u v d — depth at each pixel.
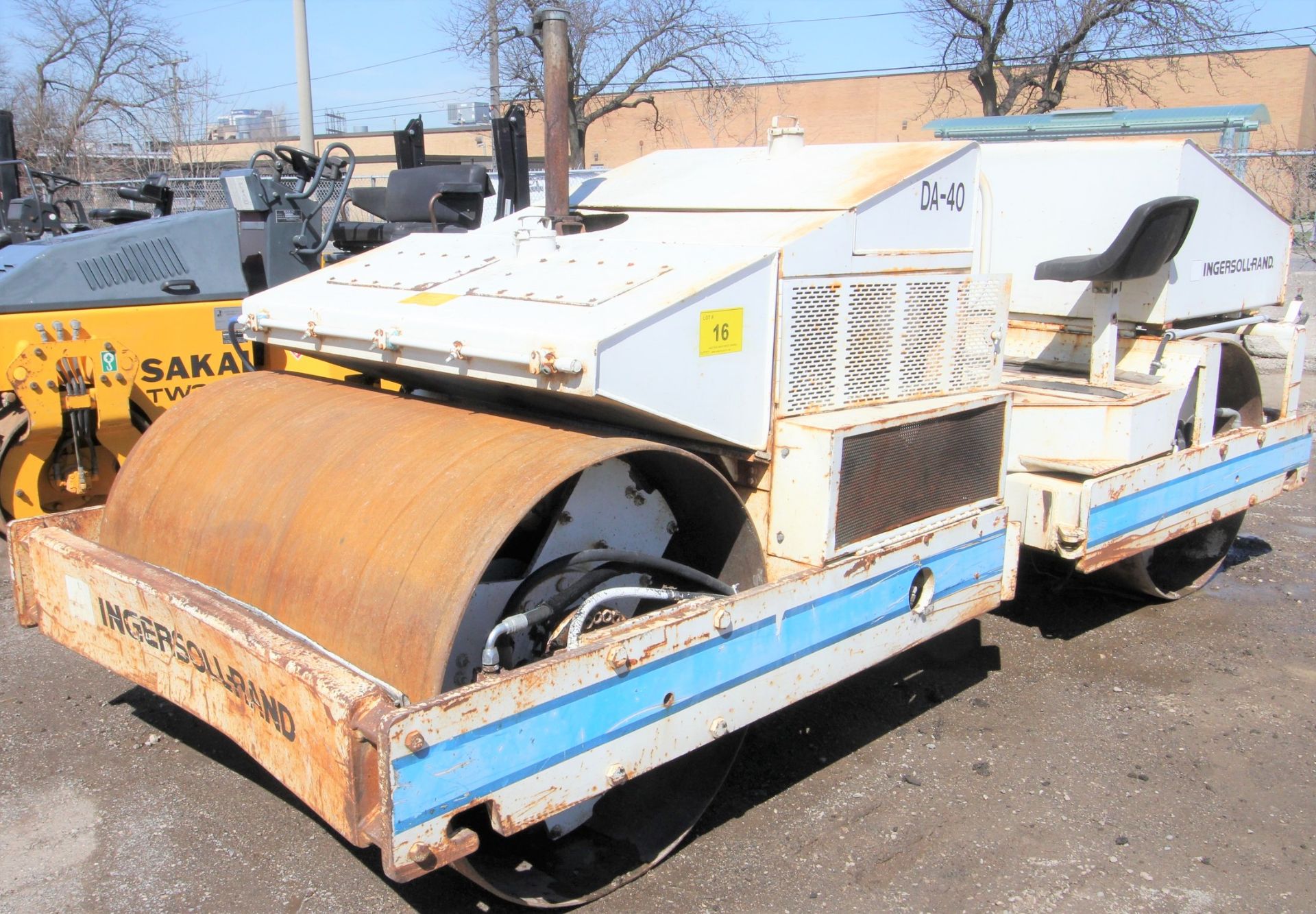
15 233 5.67
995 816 3.17
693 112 29.33
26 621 3.26
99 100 23.17
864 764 3.46
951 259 3.33
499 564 2.73
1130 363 4.66
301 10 13.89
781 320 2.86
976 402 3.30
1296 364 5.07
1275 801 3.29
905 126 28.09
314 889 2.78
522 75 21.11
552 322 2.58
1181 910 2.76
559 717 2.31
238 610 2.56
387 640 2.46
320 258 5.02
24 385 4.24
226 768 3.36
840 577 2.88
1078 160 4.71
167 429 3.44
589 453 2.50
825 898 2.78
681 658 2.53
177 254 4.76
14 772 3.31
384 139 31.98
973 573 3.38
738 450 2.94
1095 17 17.48
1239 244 4.94
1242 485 4.70
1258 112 10.90
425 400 3.16
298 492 2.90
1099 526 3.86
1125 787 3.35
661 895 2.77
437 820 2.14
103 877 2.81
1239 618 4.77
